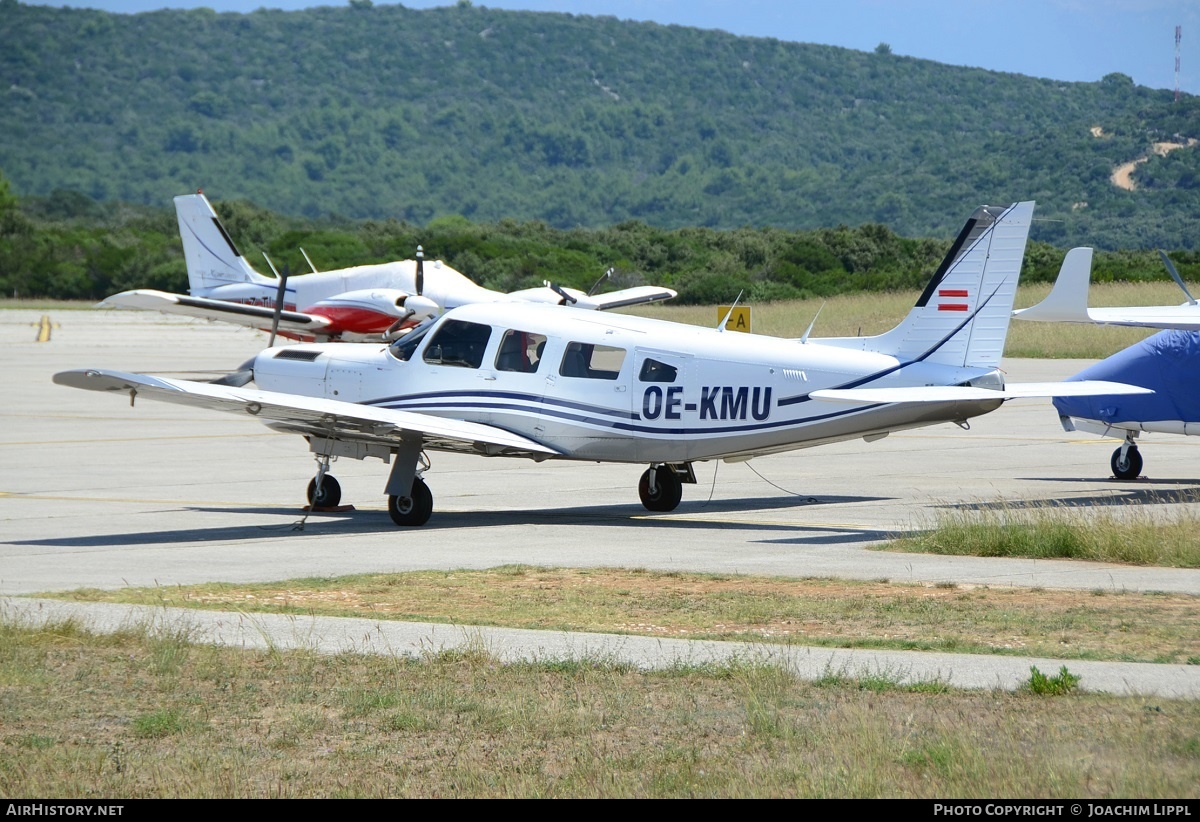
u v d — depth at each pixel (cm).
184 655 2084
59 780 1559
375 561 3078
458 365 3900
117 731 1742
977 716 1759
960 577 2834
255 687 1933
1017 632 2294
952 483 4519
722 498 4222
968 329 3631
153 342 12925
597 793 1509
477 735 1720
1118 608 2491
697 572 2905
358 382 4003
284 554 3181
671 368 3681
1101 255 18862
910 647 2184
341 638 2222
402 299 8469
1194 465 4950
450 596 2644
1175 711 1772
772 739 1681
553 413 3766
